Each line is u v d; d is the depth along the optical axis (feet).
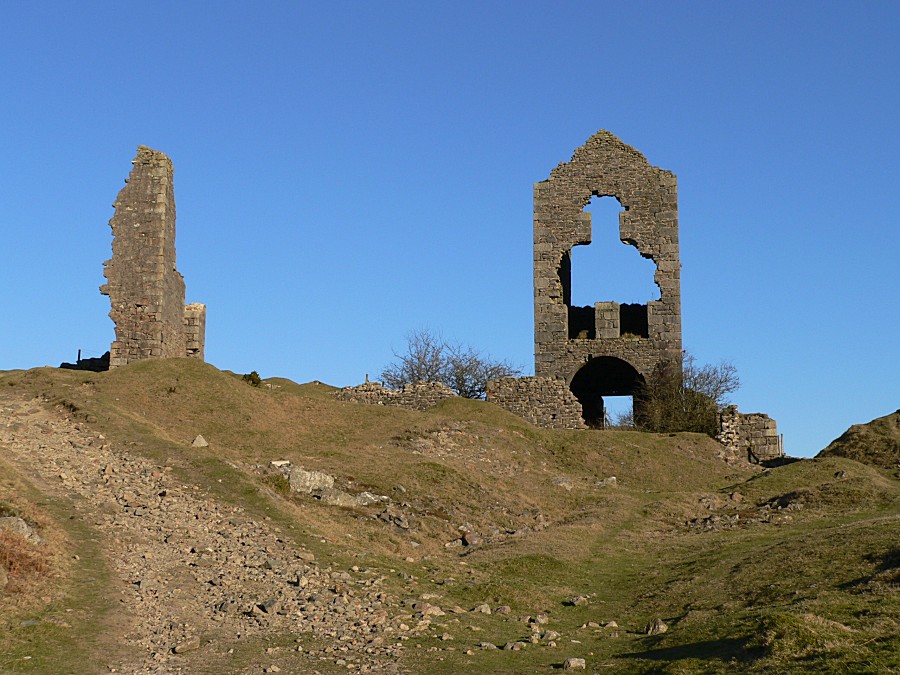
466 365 258.57
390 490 114.83
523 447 154.40
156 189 171.73
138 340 168.55
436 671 55.52
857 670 48.60
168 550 78.28
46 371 152.46
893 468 150.30
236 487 99.55
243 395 149.69
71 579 67.31
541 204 214.28
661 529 117.60
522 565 90.38
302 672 54.39
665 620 70.74
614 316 208.13
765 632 56.24
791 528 110.01
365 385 179.73
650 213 211.61
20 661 52.19
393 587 75.36
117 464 104.32
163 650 56.95
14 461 98.48
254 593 69.77
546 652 61.16
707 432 188.34
